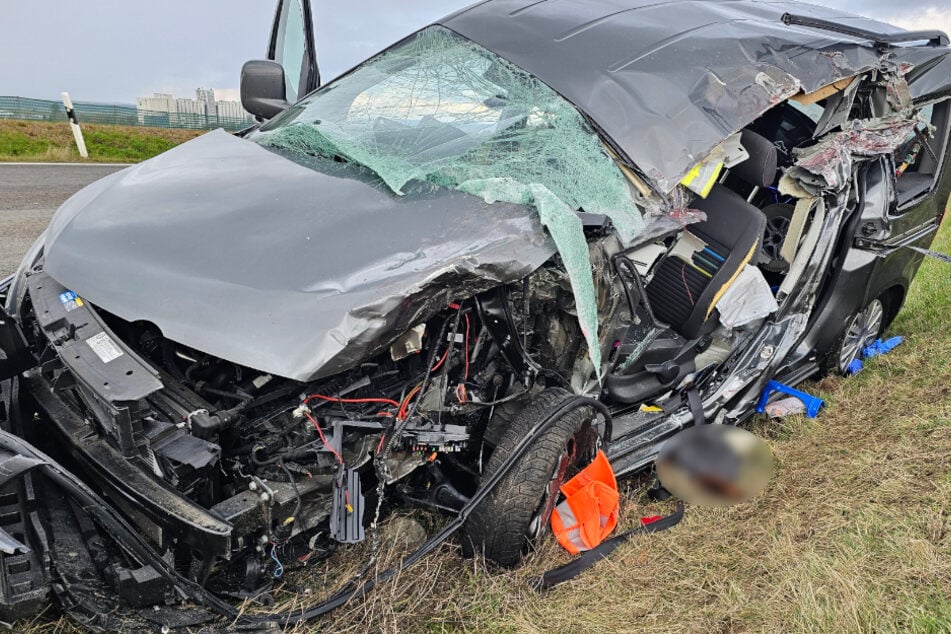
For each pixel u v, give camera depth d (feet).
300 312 6.66
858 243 12.28
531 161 9.12
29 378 8.37
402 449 7.65
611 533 9.02
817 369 12.90
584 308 7.65
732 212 10.21
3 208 24.76
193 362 8.23
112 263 7.75
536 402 8.39
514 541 7.97
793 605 7.48
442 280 6.86
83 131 52.65
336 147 9.48
